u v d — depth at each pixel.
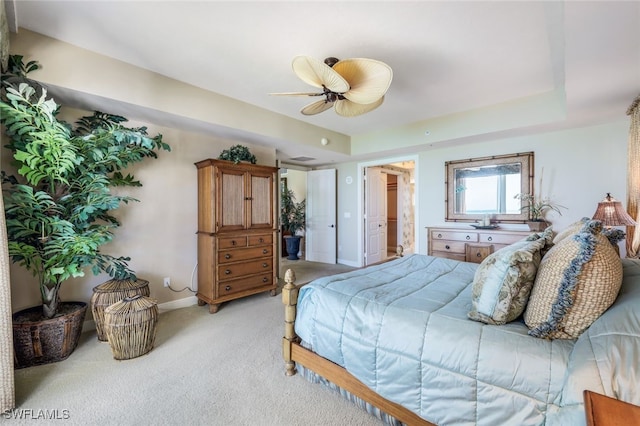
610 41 1.69
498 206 4.03
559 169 3.60
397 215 7.25
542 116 3.22
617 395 0.90
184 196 3.57
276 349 2.49
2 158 2.39
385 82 2.03
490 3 1.78
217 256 3.34
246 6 1.83
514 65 2.56
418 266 2.57
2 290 1.69
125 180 3.00
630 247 2.68
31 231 2.18
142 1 1.78
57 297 2.41
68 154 2.18
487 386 1.24
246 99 3.39
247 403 1.80
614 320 1.05
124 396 1.86
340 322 1.77
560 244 1.34
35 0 1.77
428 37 2.14
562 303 1.15
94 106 2.68
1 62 1.88
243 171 3.60
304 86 3.04
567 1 1.39
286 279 2.13
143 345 2.35
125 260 2.81
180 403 1.80
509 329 1.30
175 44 2.27
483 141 4.08
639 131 2.51
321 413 1.71
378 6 1.82
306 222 6.62
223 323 3.03
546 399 1.10
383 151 4.75
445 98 3.35
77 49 2.31
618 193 3.27
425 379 1.41
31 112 1.99
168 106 2.83
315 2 1.78
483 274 1.45
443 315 1.49
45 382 1.99
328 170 6.21
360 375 1.64
